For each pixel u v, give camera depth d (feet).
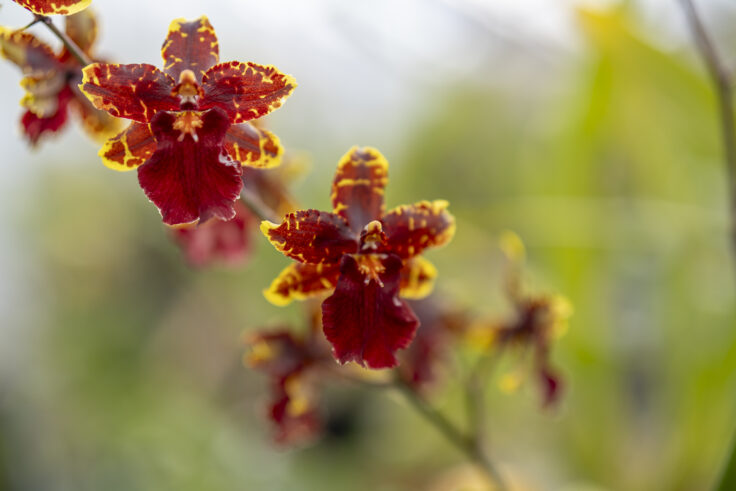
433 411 1.46
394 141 4.13
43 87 1.33
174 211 1.22
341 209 1.28
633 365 2.09
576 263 1.96
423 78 2.53
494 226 2.34
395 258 1.27
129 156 1.24
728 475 1.30
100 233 3.92
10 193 3.56
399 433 3.18
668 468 1.89
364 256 1.27
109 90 1.22
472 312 1.55
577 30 1.82
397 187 3.95
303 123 3.69
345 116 3.87
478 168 3.74
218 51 1.24
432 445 2.94
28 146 1.37
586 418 2.03
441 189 3.88
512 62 2.91
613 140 1.94
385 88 3.67
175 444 2.92
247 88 1.23
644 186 2.01
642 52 1.73
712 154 1.83
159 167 1.22
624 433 2.03
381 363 1.24
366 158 1.27
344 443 3.77
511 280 1.50
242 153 1.25
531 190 2.19
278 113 3.58
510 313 1.52
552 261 2.05
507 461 2.43
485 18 2.00
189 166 1.23
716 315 1.86
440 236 1.28
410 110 3.99
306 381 1.50
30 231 3.66
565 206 1.97
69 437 3.18
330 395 3.85
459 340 1.53
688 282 1.91
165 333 3.90
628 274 2.09
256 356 1.47
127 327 3.82
